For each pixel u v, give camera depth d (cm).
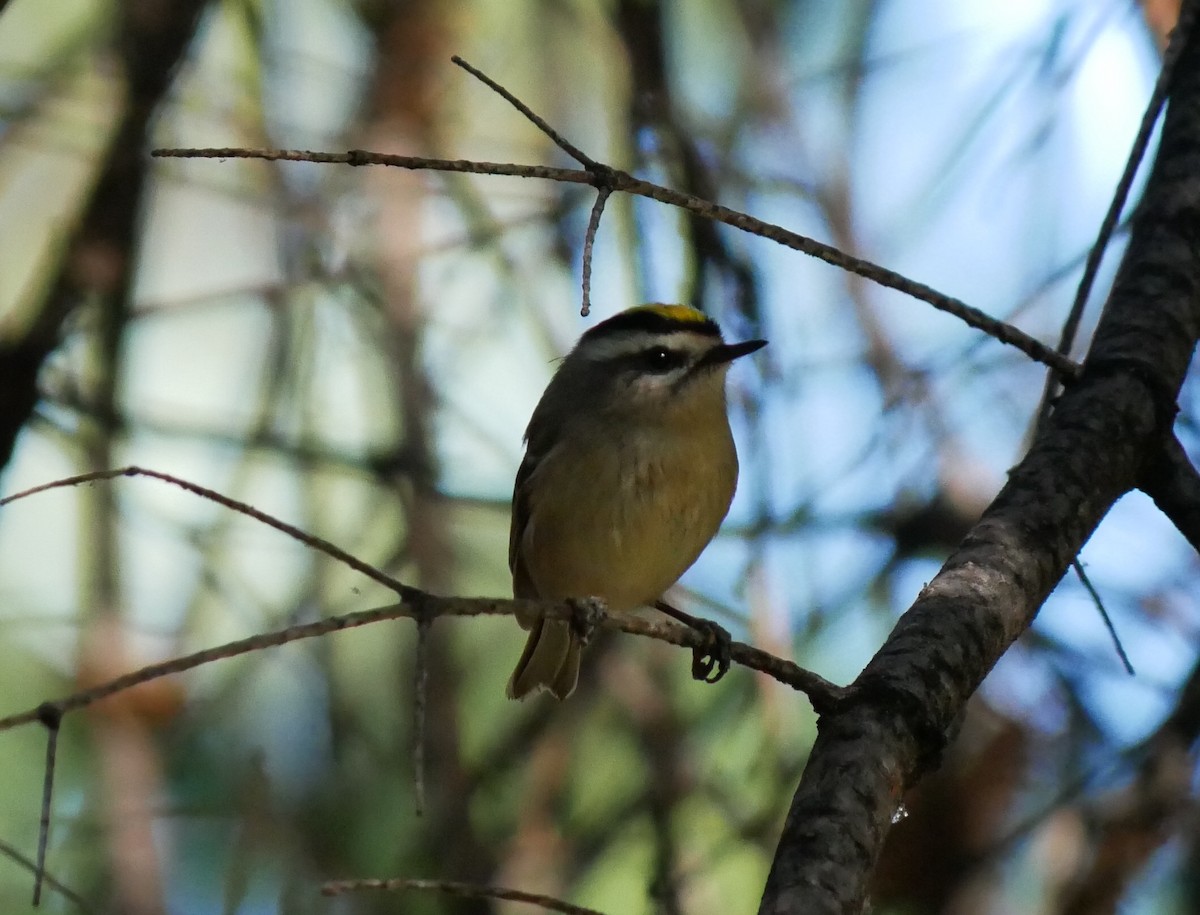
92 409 1062
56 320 1036
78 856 1017
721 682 1170
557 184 1209
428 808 1027
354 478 1112
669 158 1073
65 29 1292
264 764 957
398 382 1129
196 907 1038
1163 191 830
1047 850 998
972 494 1100
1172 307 769
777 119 1158
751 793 1114
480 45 1252
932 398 1111
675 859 1015
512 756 1084
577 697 1104
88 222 1056
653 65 1076
